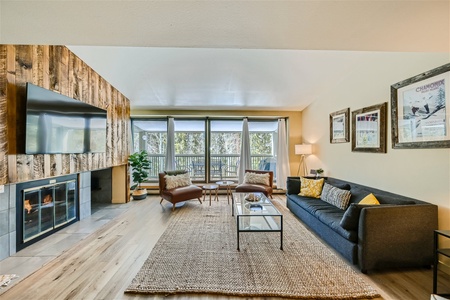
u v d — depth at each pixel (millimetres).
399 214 2213
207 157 6258
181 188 4727
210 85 4301
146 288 1937
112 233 3223
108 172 5125
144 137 6289
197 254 2564
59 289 1938
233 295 1875
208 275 2141
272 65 3557
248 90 4562
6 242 2480
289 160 6133
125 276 2135
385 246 2191
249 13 1335
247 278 2094
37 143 2379
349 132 3795
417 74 2475
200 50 3135
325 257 2506
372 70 3205
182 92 4668
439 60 2229
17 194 2623
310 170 5348
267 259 2453
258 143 6480
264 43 1779
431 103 2299
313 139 5312
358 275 2164
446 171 2186
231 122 6375
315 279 2088
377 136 3088
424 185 2412
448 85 2129
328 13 1333
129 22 1431
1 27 1479
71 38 1661
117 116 4582
